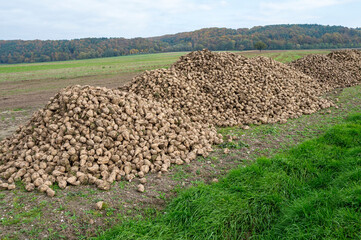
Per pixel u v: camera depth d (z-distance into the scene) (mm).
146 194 4145
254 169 4566
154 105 7031
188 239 3189
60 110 5844
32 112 11164
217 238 3266
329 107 9922
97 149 4922
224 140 6707
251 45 98562
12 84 20984
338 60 18844
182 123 6645
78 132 5258
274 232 3336
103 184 4227
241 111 8828
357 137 5992
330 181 4363
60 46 109188
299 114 8812
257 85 10016
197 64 10820
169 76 9328
